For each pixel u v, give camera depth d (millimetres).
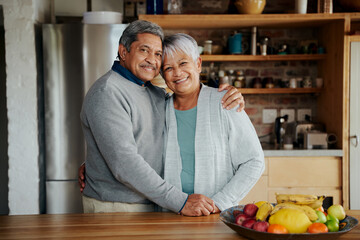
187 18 3189
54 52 3080
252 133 1618
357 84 3158
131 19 3604
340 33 3199
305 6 3232
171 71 1638
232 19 3213
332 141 3242
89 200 1703
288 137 3320
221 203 1488
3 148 3854
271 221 1097
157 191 1438
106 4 3512
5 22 3033
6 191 3871
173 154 1671
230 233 1163
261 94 3773
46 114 3105
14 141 3084
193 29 3672
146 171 1456
